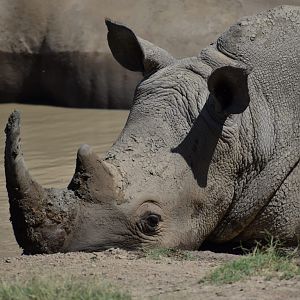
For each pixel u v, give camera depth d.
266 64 22.34
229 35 22.59
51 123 40.94
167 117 21.58
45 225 20.34
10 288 17.03
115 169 21.00
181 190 21.33
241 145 21.84
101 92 45.00
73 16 46.03
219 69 20.97
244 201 21.95
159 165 21.25
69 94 45.62
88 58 45.12
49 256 20.16
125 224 20.86
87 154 20.66
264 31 22.59
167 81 21.95
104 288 16.86
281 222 22.14
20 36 46.44
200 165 21.52
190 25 44.72
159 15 45.19
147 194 21.03
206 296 16.77
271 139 22.03
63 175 31.06
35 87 46.47
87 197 20.69
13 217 20.38
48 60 45.91
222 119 21.61
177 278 18.17
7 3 47.03
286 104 22.27
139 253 20.69
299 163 22.14
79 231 20.59
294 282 17.48
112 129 38.94
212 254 20.80
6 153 20.12
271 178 22.00
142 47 22.77
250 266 18.25
